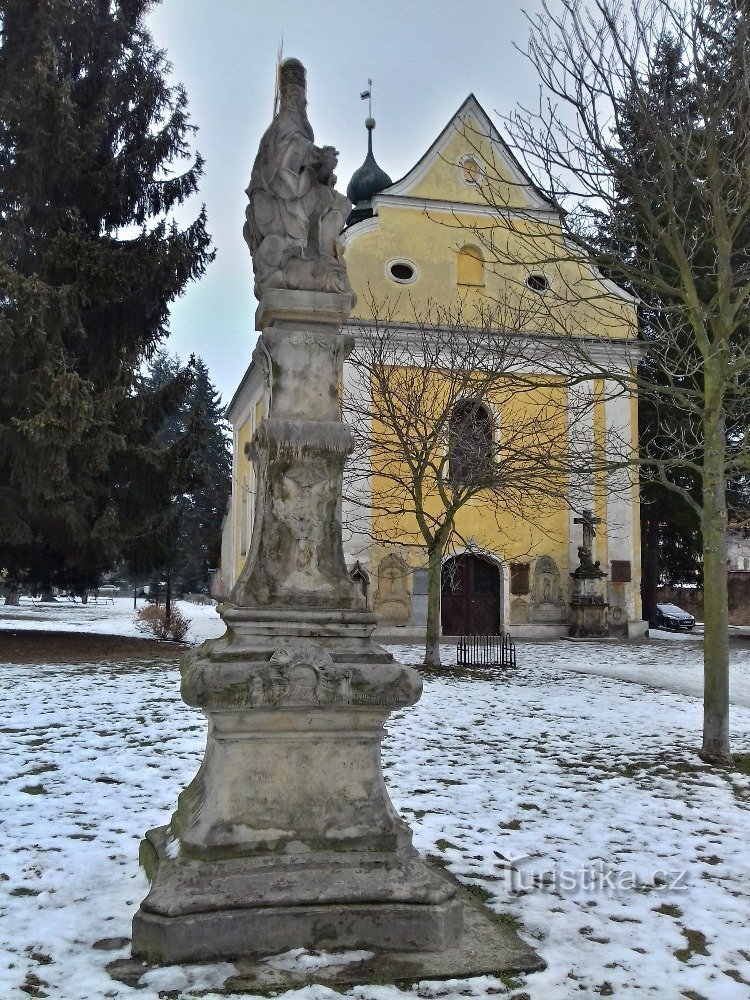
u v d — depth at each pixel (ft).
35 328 52.42
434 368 61.98
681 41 27.99
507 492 52.01
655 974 12.23
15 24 59.62
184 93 66.33
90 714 32.17
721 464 27.84
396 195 81.71
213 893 12.11
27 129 57.26
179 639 69.46
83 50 63.00
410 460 51.11
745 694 45.01
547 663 59.00
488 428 52.80
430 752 27.45
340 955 11.98
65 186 60.85
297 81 16.21
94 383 59.72
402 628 79.71
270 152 15.87
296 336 15.05
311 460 14.64
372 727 13.48
